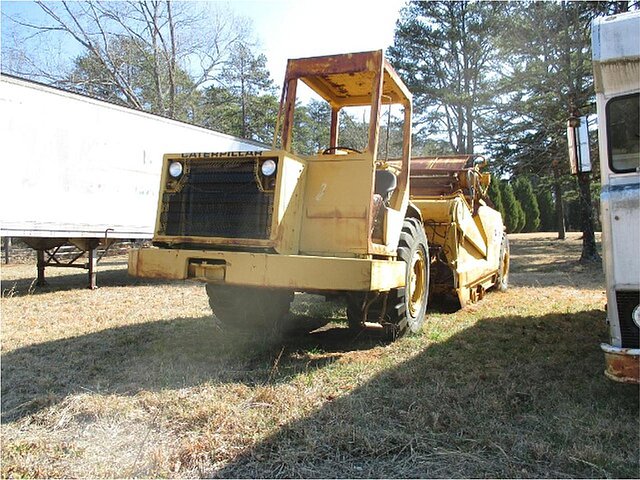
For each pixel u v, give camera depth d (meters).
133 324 6.11
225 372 4.09
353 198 4.35
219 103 31.86
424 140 28.36
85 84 26.42
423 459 2.69
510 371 4.06
